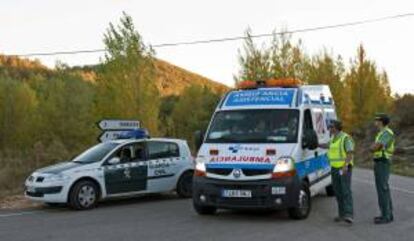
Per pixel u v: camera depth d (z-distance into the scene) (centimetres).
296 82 1288
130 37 2580
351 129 4422
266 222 1121
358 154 4000
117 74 2562
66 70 5262
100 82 2630
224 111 1254
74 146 4416
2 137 4925
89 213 1301
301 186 1138
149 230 1052
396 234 992
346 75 4488
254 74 3222
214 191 1116
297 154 1133
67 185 1349
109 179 1424
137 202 1498
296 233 1003
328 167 1416
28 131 4903
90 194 1380
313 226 1074
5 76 5881
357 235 984
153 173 1516
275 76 3222
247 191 1091
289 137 1153
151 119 2567
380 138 1105
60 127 4722
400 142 3738
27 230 1073
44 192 1349
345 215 1102
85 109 4750
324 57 3981
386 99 4600
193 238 967
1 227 1112
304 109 1234
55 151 2709
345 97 4050
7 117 4928
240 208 1112
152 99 2580
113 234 1017
